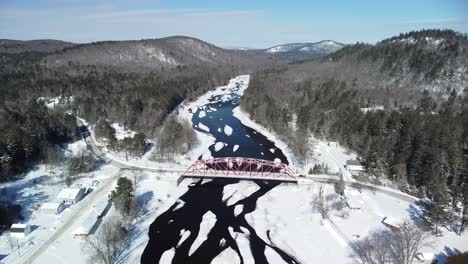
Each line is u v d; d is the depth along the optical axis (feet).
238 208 351.25
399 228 282.77
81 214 324.80
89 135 546.67
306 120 563.48
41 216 319.27
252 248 287.48
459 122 476.95
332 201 352.28
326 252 280.31
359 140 493.77
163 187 391.86
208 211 345.10
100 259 258.16
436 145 387.34
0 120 467.11
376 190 374.84
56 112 579.07
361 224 312.71
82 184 386.11
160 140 506.48
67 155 459.32
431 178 354.54
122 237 290.56
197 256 276.82
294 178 399.85
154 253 279.28
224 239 299.38
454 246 277.23
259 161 418.51
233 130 618.44
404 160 392.27
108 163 448.24
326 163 454.81
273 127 592.19
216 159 413.18
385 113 555.69
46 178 392.47
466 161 369.91
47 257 264.11
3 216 302.04
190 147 517.55
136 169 431.02
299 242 294.87
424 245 276.41
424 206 340.80
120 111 596.29
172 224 321.11
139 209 337.31
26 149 409.90
